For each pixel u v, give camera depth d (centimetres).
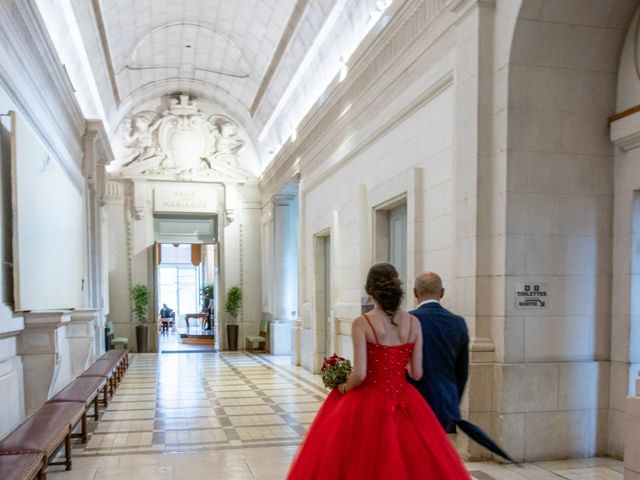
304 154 1219
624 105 530
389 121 742
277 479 472
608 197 538
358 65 834
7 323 557
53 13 804
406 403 304
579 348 525
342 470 288
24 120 612
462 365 344
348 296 917
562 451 511
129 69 1438
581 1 505
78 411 521
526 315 511
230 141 1770
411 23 672
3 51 554
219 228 1762
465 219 542
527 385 504
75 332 866
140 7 1152
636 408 378
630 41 526
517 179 512
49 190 742
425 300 361
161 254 2975
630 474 382
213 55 1472
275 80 1327
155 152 1708
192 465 512
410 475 282
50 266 743
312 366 1155
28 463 357
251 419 714
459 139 556
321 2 923
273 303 1592
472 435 331
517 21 501
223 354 1597
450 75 583
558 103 525
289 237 1586
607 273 536
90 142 1131
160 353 1636
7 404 570
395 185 717
